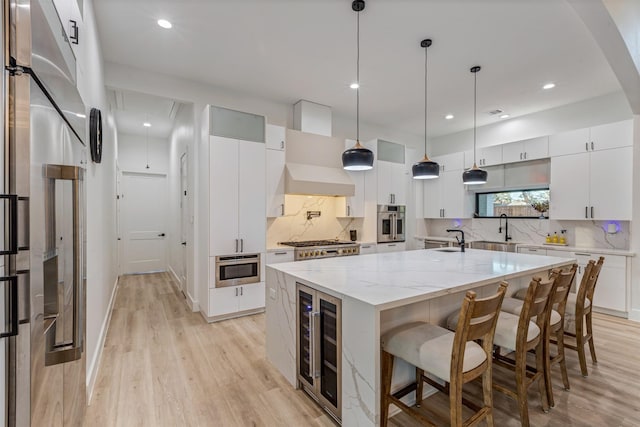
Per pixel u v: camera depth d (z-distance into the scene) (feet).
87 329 7.06
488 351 5.46
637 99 11.27
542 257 10.30
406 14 8.74
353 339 5.60
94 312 8.20
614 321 12.05
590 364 8.62
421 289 6.04
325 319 6.54
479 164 18.20
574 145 14.23
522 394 5.95
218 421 6.30
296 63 11.68
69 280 4.85
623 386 7.50
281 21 9.14
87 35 7.55
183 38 10.07
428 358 5.24
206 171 12.28
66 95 4.86
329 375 6.47
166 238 22.67
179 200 17.65
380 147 17.40
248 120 13.03
